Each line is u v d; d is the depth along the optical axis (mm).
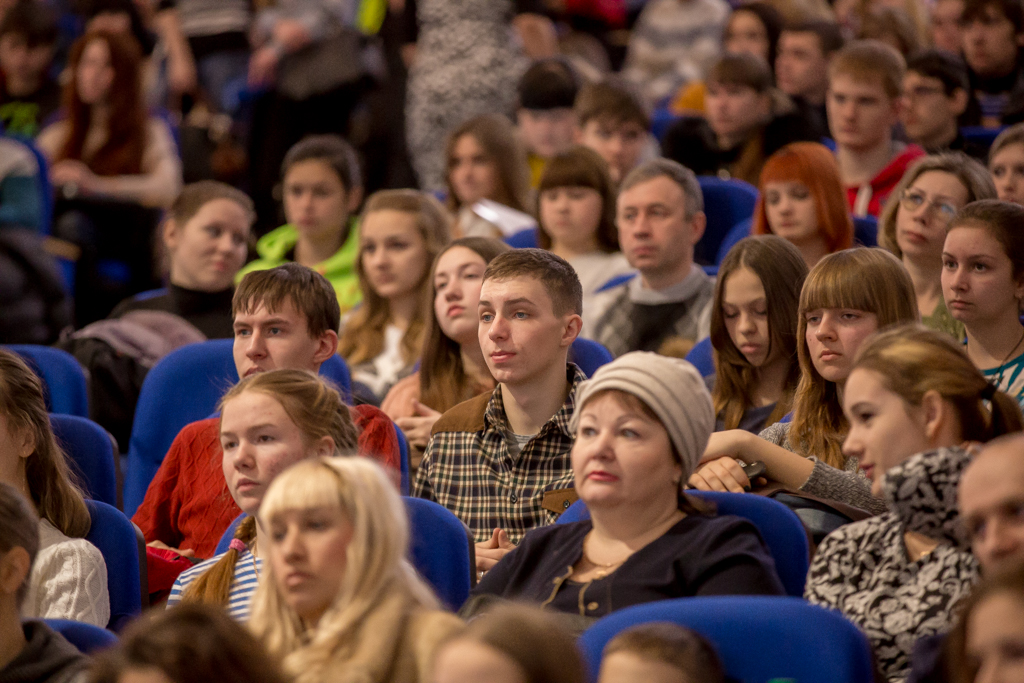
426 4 15477
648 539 5184
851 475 5930
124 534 6336
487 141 11992
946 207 7980
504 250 8133
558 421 6668
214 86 17703
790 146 9242
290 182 11500
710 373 7824
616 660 3809
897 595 4777
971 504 3943
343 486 4418
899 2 15461
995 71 12305
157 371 8492
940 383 4746
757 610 4312
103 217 13656
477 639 3463
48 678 4617
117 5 17047
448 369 8109
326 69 16094
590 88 12547
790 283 6938
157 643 3770
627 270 10250
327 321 7516
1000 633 3367
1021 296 6664
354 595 4320
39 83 15734
